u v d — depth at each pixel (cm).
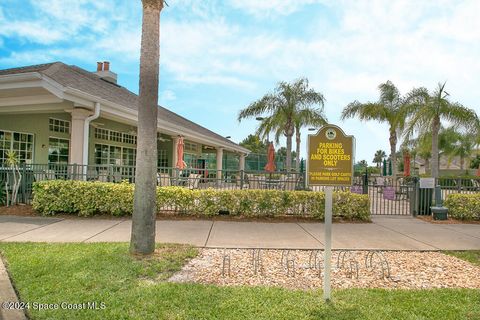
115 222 805
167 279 429
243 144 5312
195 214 901
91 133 1504
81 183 877
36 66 1329
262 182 1086
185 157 2361
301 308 343
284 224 830
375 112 2089
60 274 423
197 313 327
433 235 740
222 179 1009
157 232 707
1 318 315
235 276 447
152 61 520
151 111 518
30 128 1328
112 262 471
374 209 1266
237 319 318
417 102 1670
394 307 352
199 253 554
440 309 349
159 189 900
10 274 428
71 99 1012
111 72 1970
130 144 1862
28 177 996
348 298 373
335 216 926
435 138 1366
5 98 1127
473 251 605
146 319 315
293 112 1933
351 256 563
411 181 1155
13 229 710
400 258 557
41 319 314
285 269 482
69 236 654
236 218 888
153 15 524
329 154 394
